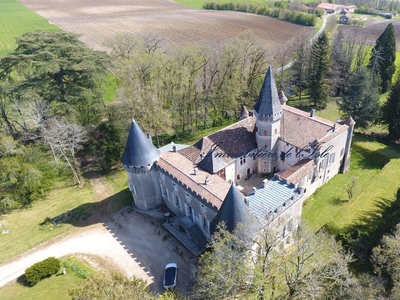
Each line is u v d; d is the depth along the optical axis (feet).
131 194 191.83
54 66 201.98
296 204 144.97
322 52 267.18
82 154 235.20
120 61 252.01
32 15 539.29
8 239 164.66
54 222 174.50
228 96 254.06
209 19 484.74
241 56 253.24
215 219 128.26
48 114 209.36
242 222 119.85
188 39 390.83
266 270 101.04
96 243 159.53
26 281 138.72
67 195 195.72
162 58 243.40
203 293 109.60
